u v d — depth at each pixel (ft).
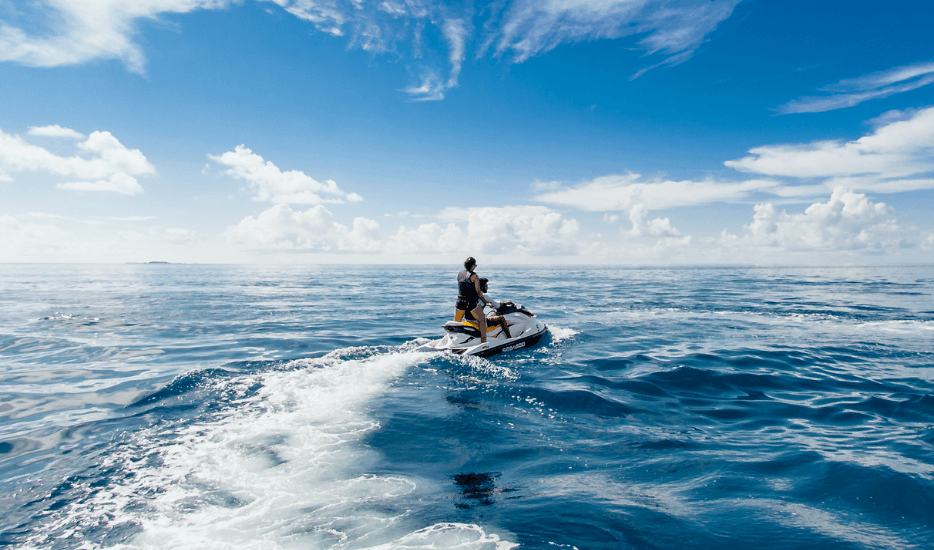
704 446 12.91
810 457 11.95
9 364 24.38
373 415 15.52
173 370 22.76
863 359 24.84
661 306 53.78
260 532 8.41
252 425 14.48
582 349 28.07
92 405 16.94
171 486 10.39
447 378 20.75
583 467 11.51
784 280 115.55
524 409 16.35
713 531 8.44
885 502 9.46
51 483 10.59
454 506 9.41
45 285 110.93
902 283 97.40
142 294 78.84
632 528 8.53
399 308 54.24
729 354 26.17
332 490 10.15
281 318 44.29
